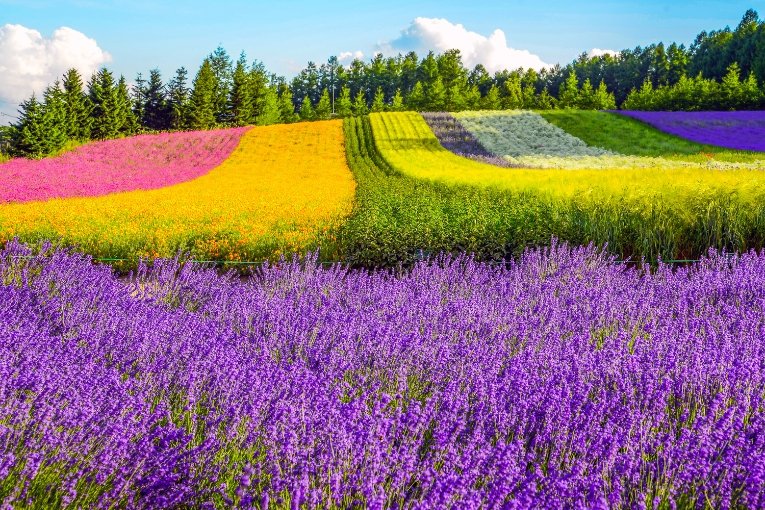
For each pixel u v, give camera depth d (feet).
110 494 10.07
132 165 132.87
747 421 12.34
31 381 12.61
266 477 10.49
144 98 247.50
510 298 22.85
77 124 191.83
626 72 435.53
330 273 28.58
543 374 14.70
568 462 10.89
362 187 82.23
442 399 12.96
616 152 123.54
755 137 133.08
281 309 21.06
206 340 17.46
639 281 26.58
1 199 82.12
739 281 24.09
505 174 85.71
